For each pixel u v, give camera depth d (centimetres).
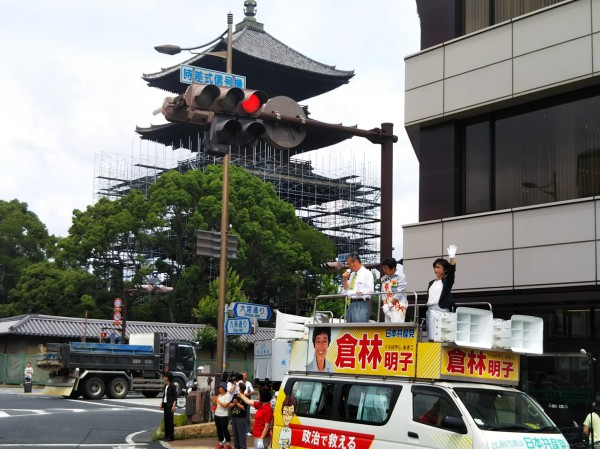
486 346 1034
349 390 1125
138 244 7375
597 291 1525
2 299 8094
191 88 1188
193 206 7212
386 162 1393
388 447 1044
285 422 1201
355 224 9975
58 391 4294
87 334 5834
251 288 7212
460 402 984
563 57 1631
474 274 1744
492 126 1809
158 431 2170
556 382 1585
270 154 9756
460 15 1895
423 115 1900
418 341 1059
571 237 1578
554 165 1681
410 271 1875
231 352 6338
